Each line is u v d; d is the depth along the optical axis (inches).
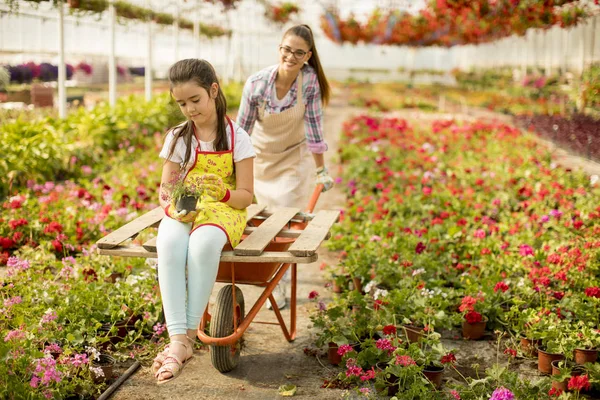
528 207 262.8
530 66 1073.5
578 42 697.0
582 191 267.0
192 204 116.6
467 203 266.2
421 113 847.1
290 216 141.9
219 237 115.4
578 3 450.9
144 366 135.9
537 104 783.7
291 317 151.5
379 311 153.3
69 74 761.0
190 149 126.5
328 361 141.7
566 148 438.6
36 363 113.1
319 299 181.3
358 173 351.6
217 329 123.0
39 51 536.1
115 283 165.6
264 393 126.7
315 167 183.2
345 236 229.8
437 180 329.4
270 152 173.0
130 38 778.8
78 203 237.8
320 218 143.6
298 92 164.9
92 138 369.4
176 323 112.0
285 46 156.6
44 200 221.0
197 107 120.2
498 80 1239.5
